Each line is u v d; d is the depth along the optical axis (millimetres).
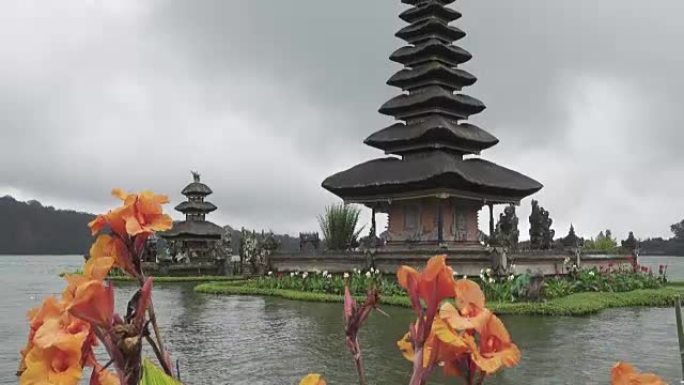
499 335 1845
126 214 2141
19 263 132875
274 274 37812
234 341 17312
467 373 1878
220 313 24469
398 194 36531
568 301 25094
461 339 1768
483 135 39562
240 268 54625
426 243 36125
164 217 2201
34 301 31922
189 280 48781
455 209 37562
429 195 34969
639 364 13547
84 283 1748
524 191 38531
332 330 19344
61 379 1612
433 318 1878
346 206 44125
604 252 38500
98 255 2107
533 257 31797
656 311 24938
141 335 1724
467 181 33812
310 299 29156
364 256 33031
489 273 27141
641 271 39875
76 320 1753
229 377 12445
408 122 40156
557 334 18094
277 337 17984
